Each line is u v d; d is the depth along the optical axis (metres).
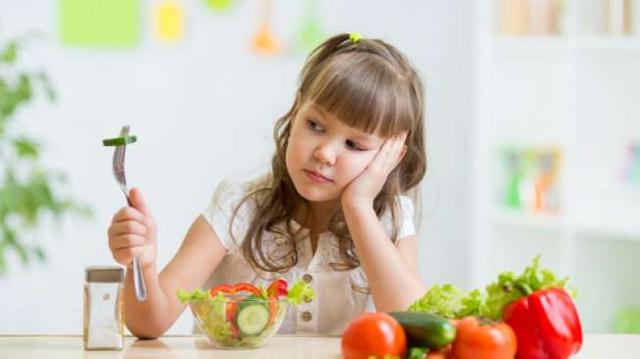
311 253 1.85
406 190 1.92
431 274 3.78
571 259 3.50
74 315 3.48
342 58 1.65
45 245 3.46
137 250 1.40
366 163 1.63
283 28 3.66
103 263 3.51
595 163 3.62
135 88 3.58
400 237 1.87
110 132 3.57
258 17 3.64
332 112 1.57
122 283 1.29
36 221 2.95
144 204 1.44
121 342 1.28
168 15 3.58
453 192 3.78
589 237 3.56
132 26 3.57
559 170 3.58
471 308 1.25
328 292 1.85
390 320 1.13
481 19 3.52
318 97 1.58
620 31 3.54
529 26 3.58
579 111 3.62
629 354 1.27
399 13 3.75
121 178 1.37
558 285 1.23
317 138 1.59
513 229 3.70
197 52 3.60
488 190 3.69
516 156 3.67
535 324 1.18
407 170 1.89
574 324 1.20
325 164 1.59
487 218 3.62
